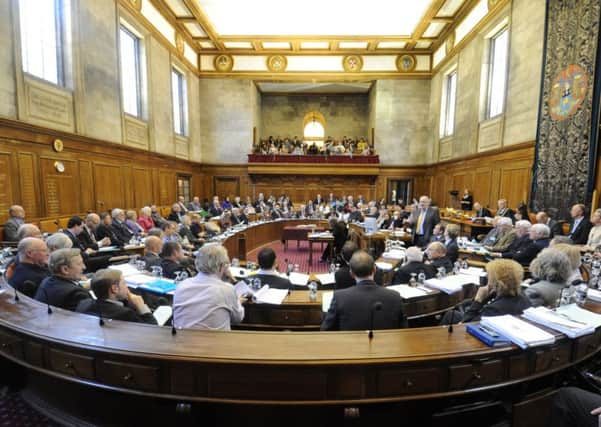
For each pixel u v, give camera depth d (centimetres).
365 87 1772
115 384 169
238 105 1584
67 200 774
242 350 163
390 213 1258
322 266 798
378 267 426
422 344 171
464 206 1100
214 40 1409
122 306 219
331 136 1931
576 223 599
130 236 746
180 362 158
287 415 180
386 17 1215
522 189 871
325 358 155
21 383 235
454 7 1148
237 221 1073
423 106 1555
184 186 1441
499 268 219
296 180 1652
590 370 223
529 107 841
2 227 612
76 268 252
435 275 362
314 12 1180
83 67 803
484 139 1070
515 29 895
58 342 173
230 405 178
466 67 1182
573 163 686
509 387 192
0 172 618
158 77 1173
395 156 1588
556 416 186
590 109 647
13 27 630
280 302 286
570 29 689
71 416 212
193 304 203
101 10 862
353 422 181
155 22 1147
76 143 794
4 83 620
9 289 265
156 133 1162
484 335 174
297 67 1552
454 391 165
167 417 189
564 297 239
